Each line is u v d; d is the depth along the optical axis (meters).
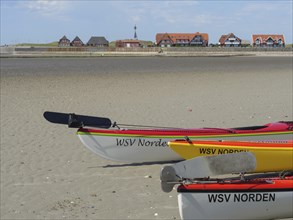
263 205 5.85
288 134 9.41
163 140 8.85
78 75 30.64
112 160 8.91
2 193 7.50
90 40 136.00
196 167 5.73
